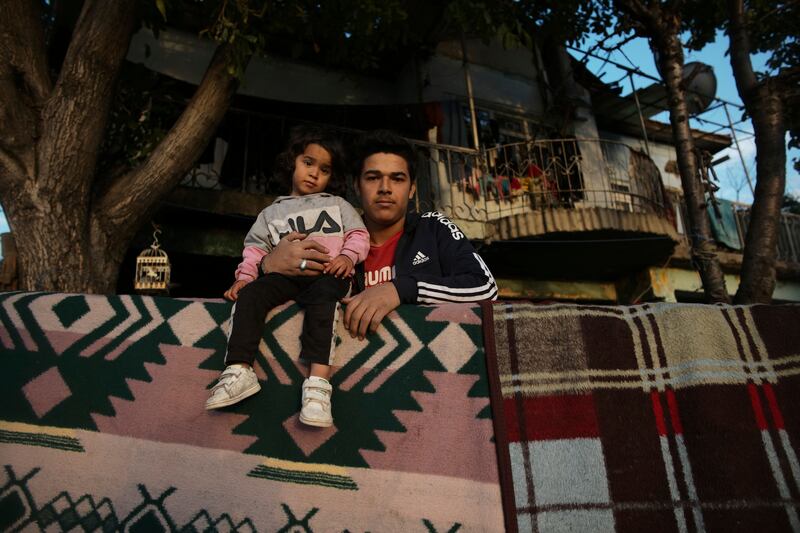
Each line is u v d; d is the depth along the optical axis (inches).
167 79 186.1
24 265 103.2
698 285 276.1
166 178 118.0
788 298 317.4
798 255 324.8
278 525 48.2
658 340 55.8
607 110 343.0
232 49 116.0
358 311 53.9
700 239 141.3
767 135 127.0
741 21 139.3
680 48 157.4
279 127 216.7
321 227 65.5
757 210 123.7
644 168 263.6
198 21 244.4
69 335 55.9
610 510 47.6
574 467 49.2
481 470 49.3
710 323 56.0
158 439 52.0
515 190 255.1
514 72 311.6
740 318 56.4
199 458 51.1
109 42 110.4
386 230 71.2
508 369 53.2
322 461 50.6
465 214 242.2
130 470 50.8
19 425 52.7
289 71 273.3
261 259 64.0
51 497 49.9
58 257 103.2
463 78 294.0
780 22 174.7
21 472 50.8
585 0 191.3
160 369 54.6
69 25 154.9
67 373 54.5
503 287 261.6
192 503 49.3
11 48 107.1
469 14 152.5
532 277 270.2
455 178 248.2
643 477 49.3
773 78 130.3
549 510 47.2
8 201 105.9
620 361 54.6
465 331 55.2
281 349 54.9
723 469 48.9
